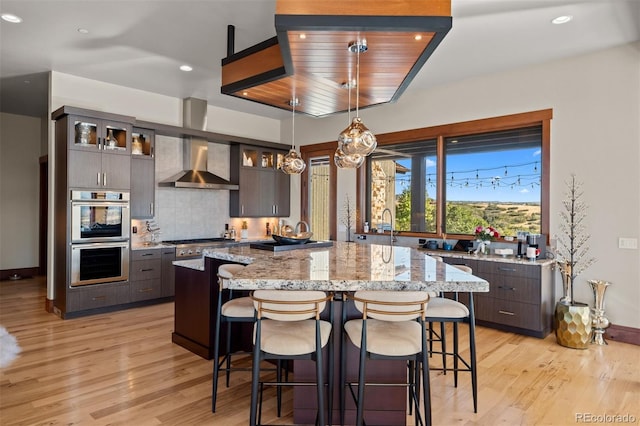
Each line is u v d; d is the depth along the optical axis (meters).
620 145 4.20
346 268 2.71
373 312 2.21
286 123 7.80
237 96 3.88
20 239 7.61
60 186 4.94
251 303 2.79
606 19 3.59
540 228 4.82
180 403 2.80
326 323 2.46
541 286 4.26
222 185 6.48
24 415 2.60
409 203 6.06
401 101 6.01
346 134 3.05
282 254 3.53
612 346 4.04
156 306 5.51
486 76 5.13
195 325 3.79
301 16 2.45
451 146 5.62
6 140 7.43
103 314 5.07
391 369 2.57
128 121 5.25
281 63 3.21
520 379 3.23
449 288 2.24
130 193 5.36
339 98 3.94
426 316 2.72
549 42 4.09
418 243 5.81
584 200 4.42
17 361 3.52
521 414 2.68
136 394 2.92
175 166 6.39
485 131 5.24
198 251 6.06
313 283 2.23
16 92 5.98
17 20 3.70
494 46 4.19
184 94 6.15
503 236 5.15
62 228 4.89
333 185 7.00
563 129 4.56
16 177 7.55
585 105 4.41
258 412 2.56
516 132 5.05
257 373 2.23
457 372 3.15
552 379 3.23
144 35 4.03
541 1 3.28
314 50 2.81
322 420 2.22
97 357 3.62
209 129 6.79
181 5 3.43
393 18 2.45
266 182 7.32
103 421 2.54
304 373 2.58
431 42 2.68
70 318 4.84
